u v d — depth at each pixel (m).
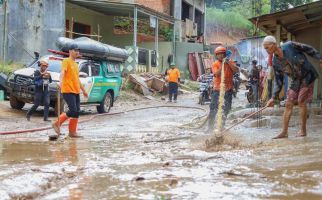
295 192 4.33
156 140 9.09
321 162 5.84
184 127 12.04
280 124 10.84
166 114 17.53
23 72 15.09
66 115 9.91
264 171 5.37
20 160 6.61
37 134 10.62
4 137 9.98
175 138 9.20
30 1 23.91
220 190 4.42
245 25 58.72
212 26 57.12
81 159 6.68
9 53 23.56
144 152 7.34
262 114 12.12
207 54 37.25
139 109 19.53
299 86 8.49
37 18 24.03
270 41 8.16
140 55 29.91
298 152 6.71
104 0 28.61
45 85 13.45
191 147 7.79
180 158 6.57
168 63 35.56
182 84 32.25
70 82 9.84
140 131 11.30
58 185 4.80
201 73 36.44
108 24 33.59
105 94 17.34
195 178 5.03
